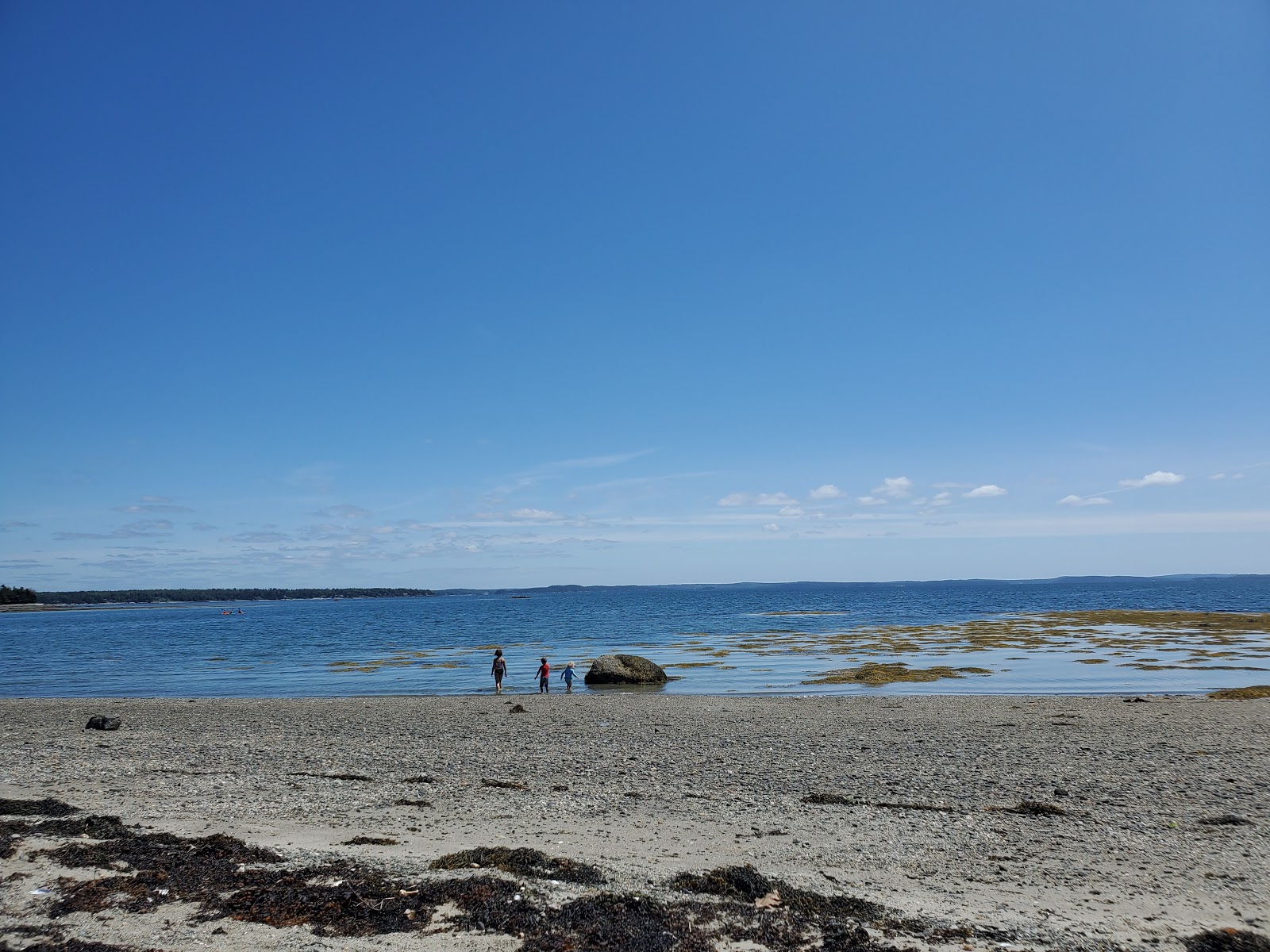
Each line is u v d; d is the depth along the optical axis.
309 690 44.56
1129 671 47.00
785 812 15.58
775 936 9.32
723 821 14.80
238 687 46.66
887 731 26.06
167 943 8.89
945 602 179.50
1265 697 35.19
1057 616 103.31
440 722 29.30
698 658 59.19
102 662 65.31
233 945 8.91
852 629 89.12
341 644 81.25
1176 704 32.34
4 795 16.14
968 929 9.54
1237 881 11.43
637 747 23.70
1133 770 19.70
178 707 35.12
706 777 19.28
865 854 12.70
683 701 35.22
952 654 58.59
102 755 22.31
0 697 41.50
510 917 9.69
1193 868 12.06
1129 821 14.85
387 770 20.14
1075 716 29.22
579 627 103.50
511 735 26.02
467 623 121.00
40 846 11.92
